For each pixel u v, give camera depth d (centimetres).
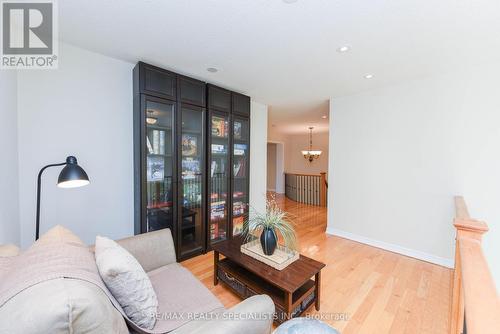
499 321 61
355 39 182
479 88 230
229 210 301
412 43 187
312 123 581
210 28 169
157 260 160
